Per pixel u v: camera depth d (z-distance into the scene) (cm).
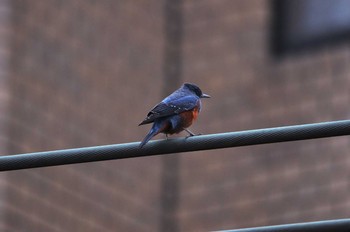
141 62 2400
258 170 2323
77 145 2284
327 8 2377
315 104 2328
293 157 2303
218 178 2345
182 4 2453
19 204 2164
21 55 2228
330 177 2253
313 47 2369
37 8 2270
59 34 2298
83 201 2273
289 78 2367
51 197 2222
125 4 2408
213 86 2405
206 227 2328
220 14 2439
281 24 2406
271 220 2286
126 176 2341
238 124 2369
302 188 2277
